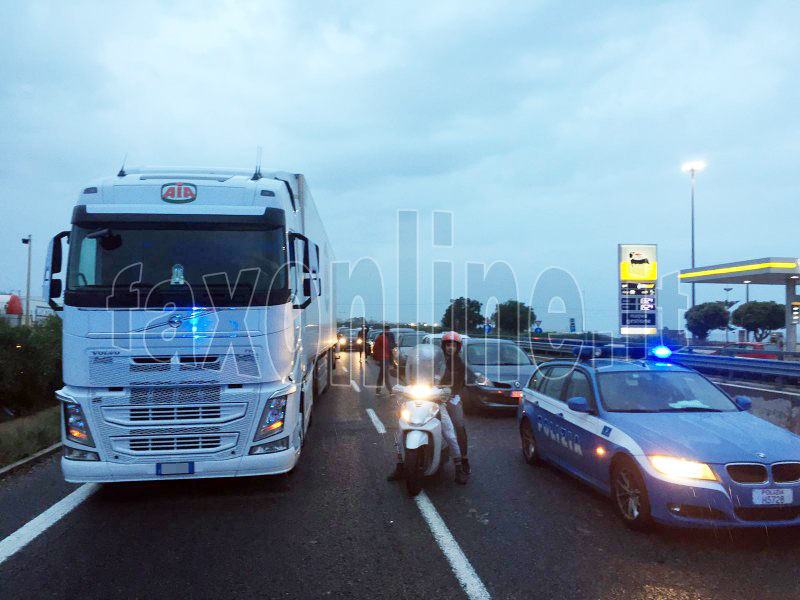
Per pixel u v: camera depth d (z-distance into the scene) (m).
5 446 8.23
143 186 6.29
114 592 4.11
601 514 5.66
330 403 13.55
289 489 6.61
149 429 5.83
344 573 4.39
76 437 5.77
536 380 7.99
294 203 8.15
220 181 6.62
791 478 4.74
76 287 5.85
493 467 7.61
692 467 4.77
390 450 8.63
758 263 22.33
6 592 4.12
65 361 5.82
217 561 4.62
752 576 4.25
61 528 5.39
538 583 4.19
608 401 6.14
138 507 5.99
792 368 15.45
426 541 5.02
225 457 5.94
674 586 4.11
